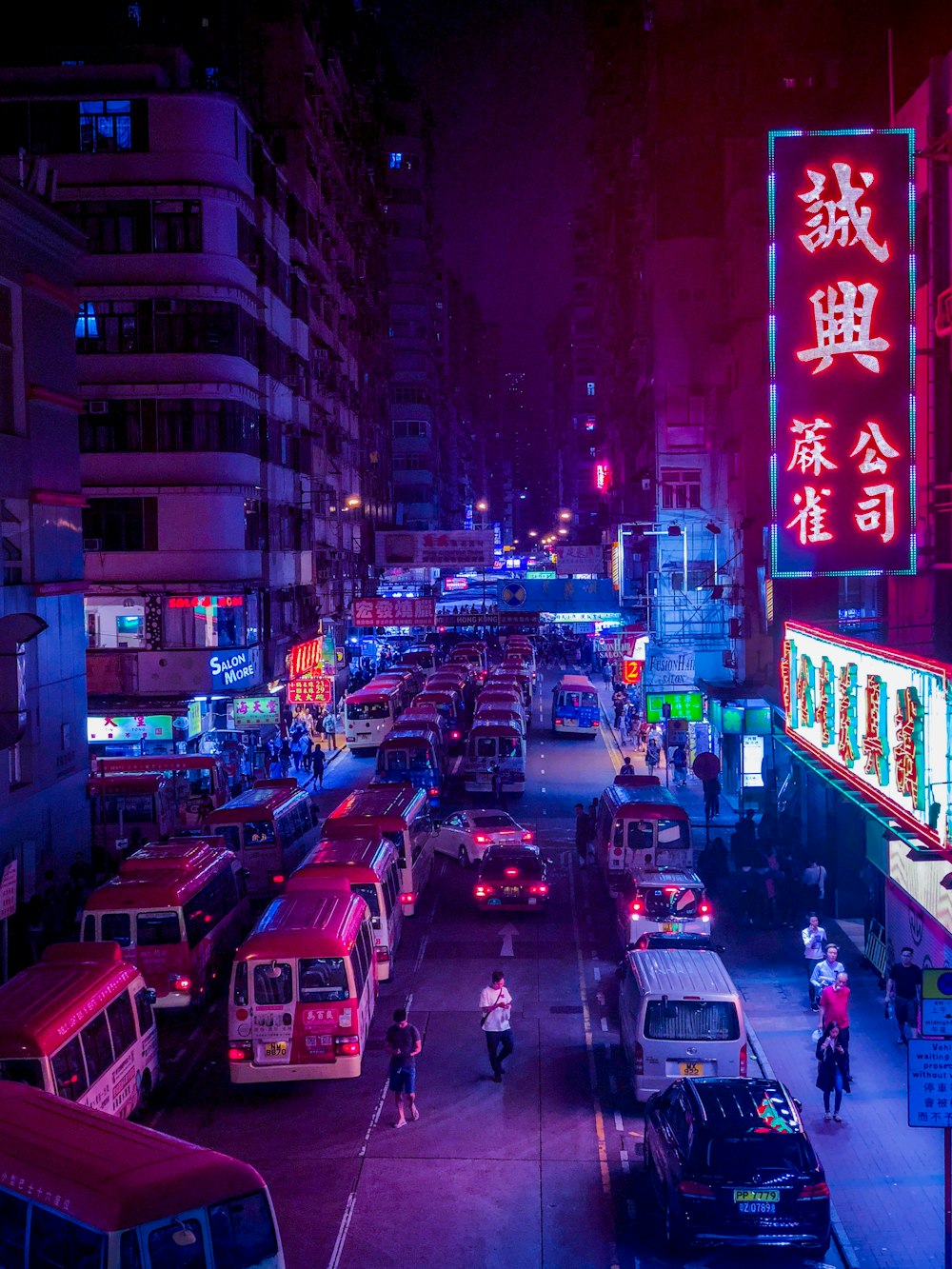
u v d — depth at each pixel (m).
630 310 68.44
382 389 94.50
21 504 29.19
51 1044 14.62
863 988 22.33
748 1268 13.09
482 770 41.94
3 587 27.80
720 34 51.38
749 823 30.94
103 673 43.25
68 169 43.62
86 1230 10.13
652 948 19.25
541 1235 13.83
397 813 28.86
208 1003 22.78
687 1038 16.53
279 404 51.81
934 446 22.42
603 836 30.17
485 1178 15.28
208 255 43.75
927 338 22.80
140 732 40.44
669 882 24.22
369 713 52.09
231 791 39.66
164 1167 10.57
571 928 27.09
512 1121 16.98
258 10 56.94
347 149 73.31
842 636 20.11
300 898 20.53
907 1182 14.85
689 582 48.00
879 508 22.17
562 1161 15.72
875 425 22.23
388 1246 13.58
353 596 75.06
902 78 33.97
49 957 18.06
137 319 43.84
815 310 22.33
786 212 22.45
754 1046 19.52
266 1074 17.88
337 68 67.38
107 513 44.00
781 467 22.38
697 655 45.25
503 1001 18.48
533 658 81.62
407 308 112.56
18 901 26.52
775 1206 12.66
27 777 29.03
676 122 51.75
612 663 64.62
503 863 28.02
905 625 24.50
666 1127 13.91
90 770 33.50
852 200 22.27
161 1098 18.23
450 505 142.50
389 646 84.94
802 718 23.11
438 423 127.38
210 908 23.34
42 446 30.34
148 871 23.16
